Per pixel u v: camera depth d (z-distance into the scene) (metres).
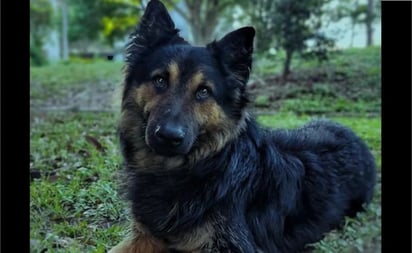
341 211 0.96
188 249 0.80
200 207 0.78
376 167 1.12
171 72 0.80
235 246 0.77
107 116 1.95
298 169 0.90
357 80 2.29
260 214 0.83
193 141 0.78
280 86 2.34
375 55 2.55
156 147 0.76
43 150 1.41
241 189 0.81
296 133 1.02
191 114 0.78
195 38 3.39
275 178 0.85
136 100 0.83
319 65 2.51
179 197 0.80
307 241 0.90
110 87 2.85
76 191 1.08
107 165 1.23
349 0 2.53
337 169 0.98
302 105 2.04
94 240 0.88
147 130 0.77
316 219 0.91
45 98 2.56
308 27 2.36
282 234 0.87
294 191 0.88
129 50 0.86
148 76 0.82
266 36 2.39
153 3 0.86
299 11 2.33
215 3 3.31
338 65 2.50
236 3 3.04
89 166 1.25
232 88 0.83
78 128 1.75
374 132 1.56
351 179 0.99
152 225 0.81
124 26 4.89
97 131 1.67
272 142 0.92
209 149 0.81
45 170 1.25
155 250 0.84
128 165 0.87
